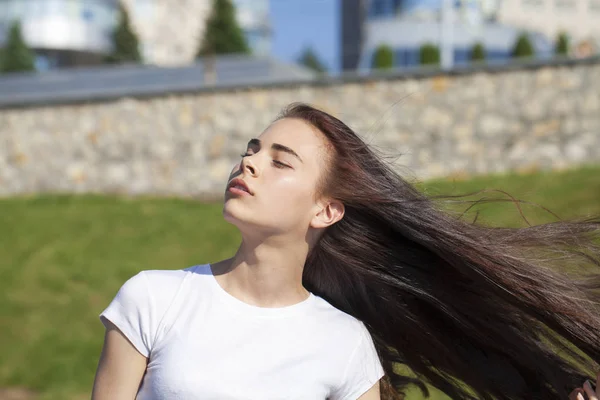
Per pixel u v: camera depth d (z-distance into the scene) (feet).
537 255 9.52
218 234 38.29
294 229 8.17
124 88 52.01
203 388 7.54
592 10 101.09
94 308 31.01
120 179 47.44
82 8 126.72
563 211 33.86
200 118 47.37
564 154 43.98
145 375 7.79
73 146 47.96
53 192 47.57
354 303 9.47
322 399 7.93
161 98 47.78
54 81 52.24
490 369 9.69
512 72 45.09
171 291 7.95
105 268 34.60
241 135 46.98
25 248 36.94
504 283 9.20
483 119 45.09
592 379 9.55
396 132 45.83
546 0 98.53
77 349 27.55
